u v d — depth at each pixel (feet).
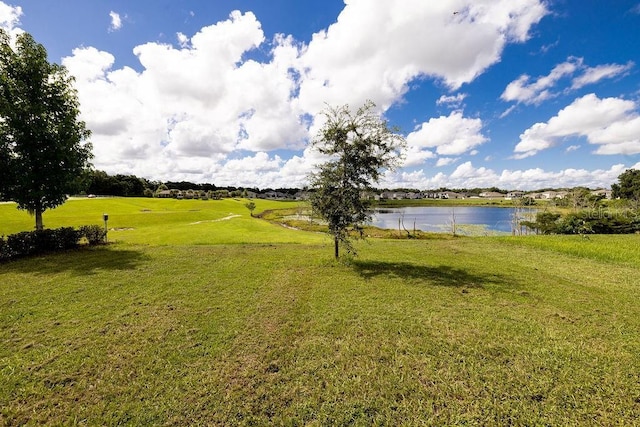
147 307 25.14
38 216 50.06
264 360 17.15
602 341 19.45
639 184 215.51
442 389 14.65
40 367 16.37
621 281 33.73
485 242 65.10
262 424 12.53
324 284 32.04
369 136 36.52
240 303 26.25
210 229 88.07
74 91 51.78
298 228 138.00
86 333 20.40
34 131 45.11
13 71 45.96
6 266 39.37
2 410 13.24
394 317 23.26
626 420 12.67
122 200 213.66
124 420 12.70
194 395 14.21
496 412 13.14
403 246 60.39
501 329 21.18
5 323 21.85
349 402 13.74
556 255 49.62
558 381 15.21
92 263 41.19
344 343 19.12
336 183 36.83
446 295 28.60
